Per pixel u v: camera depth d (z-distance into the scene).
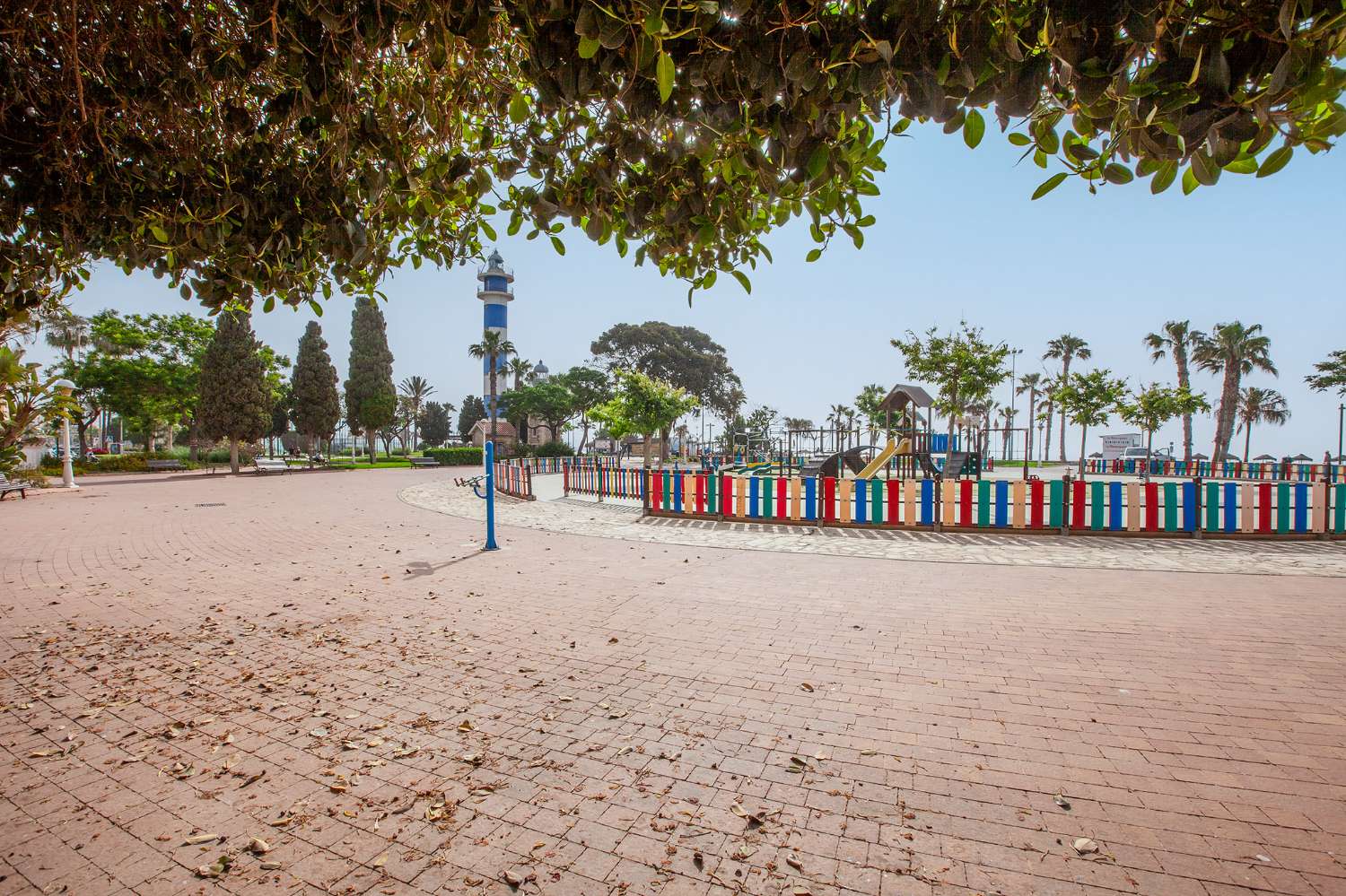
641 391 33.53
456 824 3.07
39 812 3.20
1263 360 46.09
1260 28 1.67
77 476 32.88
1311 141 1.85
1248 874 2.67
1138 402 37.38
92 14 2.88
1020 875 2.68
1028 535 12.16
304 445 61.12
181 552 10.58
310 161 3.40
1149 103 1.81
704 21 2.04
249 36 2.83
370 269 4.26
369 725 4.16
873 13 2.02
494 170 3.34
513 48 3.06
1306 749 3.75
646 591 7.78
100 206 3.17
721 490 14.40
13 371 19.91
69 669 5.20
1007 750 3.78
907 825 3.05
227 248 3.34
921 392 23.66
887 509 13.04
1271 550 10.54
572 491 22.28
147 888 2.64
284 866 2.78
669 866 2.76
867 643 5.76
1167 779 3.43
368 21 2.44
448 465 47.44
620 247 3.65
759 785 3.41
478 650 5.62
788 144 2.42
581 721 4.20
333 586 8.13
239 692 4.73
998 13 1.94
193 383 39.38
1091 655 5.42
